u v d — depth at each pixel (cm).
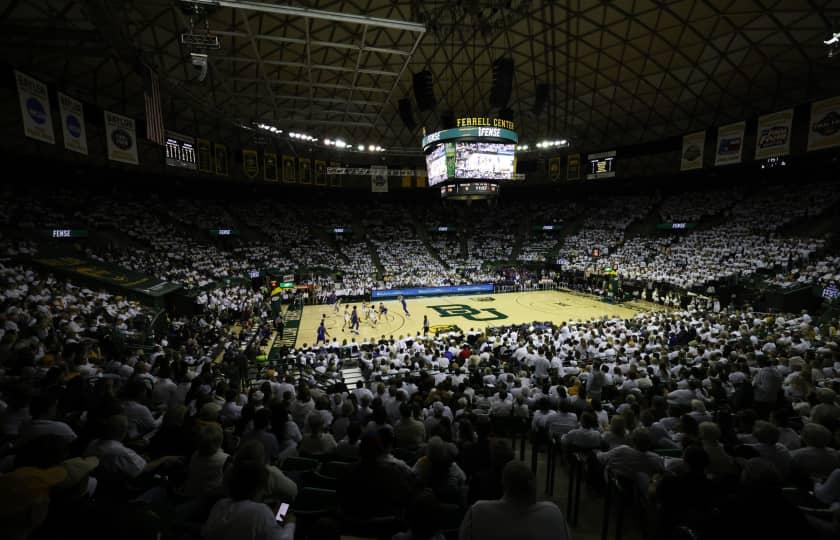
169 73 2511
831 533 364
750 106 3189
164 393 798
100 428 423
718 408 817
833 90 2781
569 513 546
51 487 281
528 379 1112
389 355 1444
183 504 384
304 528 389
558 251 4650
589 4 2464
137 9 2042
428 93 2281
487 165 2577
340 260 4319
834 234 3008
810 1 2147
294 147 4147
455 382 1053
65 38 1592
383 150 3888
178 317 2327
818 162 3762
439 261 4691
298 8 1209
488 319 2902
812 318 2061
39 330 1080
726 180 4459
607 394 974
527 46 2914
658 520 373
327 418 713
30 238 2508
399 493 339
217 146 2659
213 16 2211
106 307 1788
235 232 4072
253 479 277
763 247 3225
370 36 2597
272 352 2075
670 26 2566
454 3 1778
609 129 3975
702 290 3070
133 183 4047
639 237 4350
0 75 1290
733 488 377
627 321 2083
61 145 3075
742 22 2419
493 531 245
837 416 590
